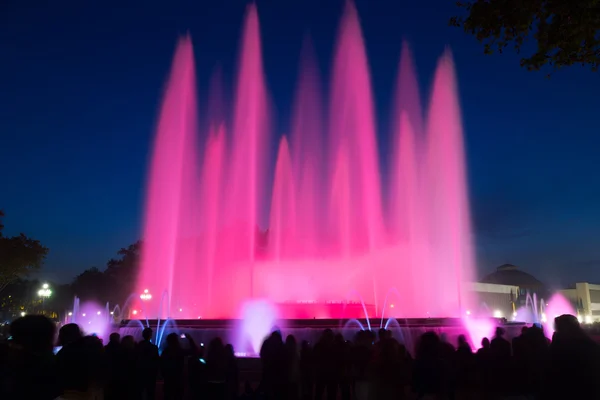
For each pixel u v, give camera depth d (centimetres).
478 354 891
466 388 867
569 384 581
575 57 1024
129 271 7194
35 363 486
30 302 6994
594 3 910
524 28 1009
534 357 852
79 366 636
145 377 1043
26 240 5159
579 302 8875
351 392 1166
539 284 9119
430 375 852
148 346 1061
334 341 1063
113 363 921
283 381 991
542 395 617
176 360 1077
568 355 587
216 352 1019
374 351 954
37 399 477
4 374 475
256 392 1023
